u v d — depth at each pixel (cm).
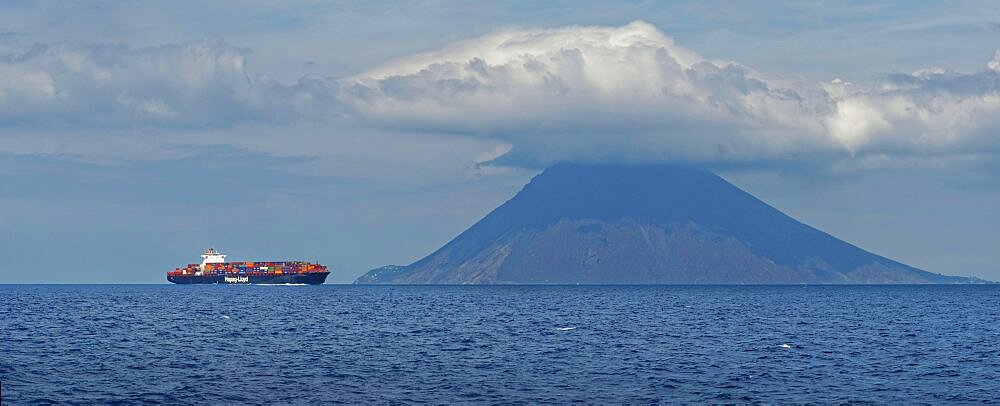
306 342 12344
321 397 7606
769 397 7662
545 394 7781
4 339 12662
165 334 13700
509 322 17062
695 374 8969
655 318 18575
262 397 7606
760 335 13625
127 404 7281
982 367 9531
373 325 15988
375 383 8356
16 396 7612
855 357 10419
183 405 7244
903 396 7725
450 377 8738
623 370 9256
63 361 9975
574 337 13212
